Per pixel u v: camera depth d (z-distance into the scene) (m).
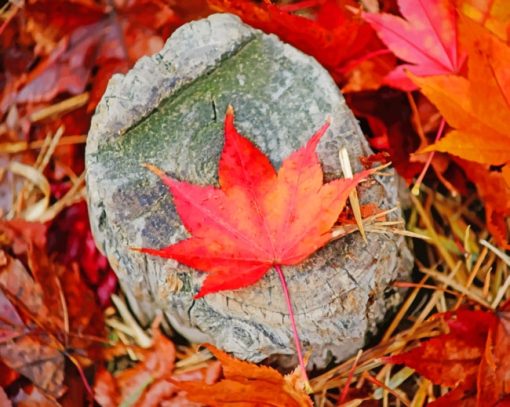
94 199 0.45
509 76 0.45
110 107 0.45
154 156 0.45
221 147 0.44
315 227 0.43
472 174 0.48
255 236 0.43
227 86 0.45
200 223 0.43
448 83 0.45
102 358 0.48
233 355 0.45
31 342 0.47
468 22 0.44
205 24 0.46
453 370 0.44
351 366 0.47
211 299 0.44
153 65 0.46
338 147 0.45
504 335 0.45
